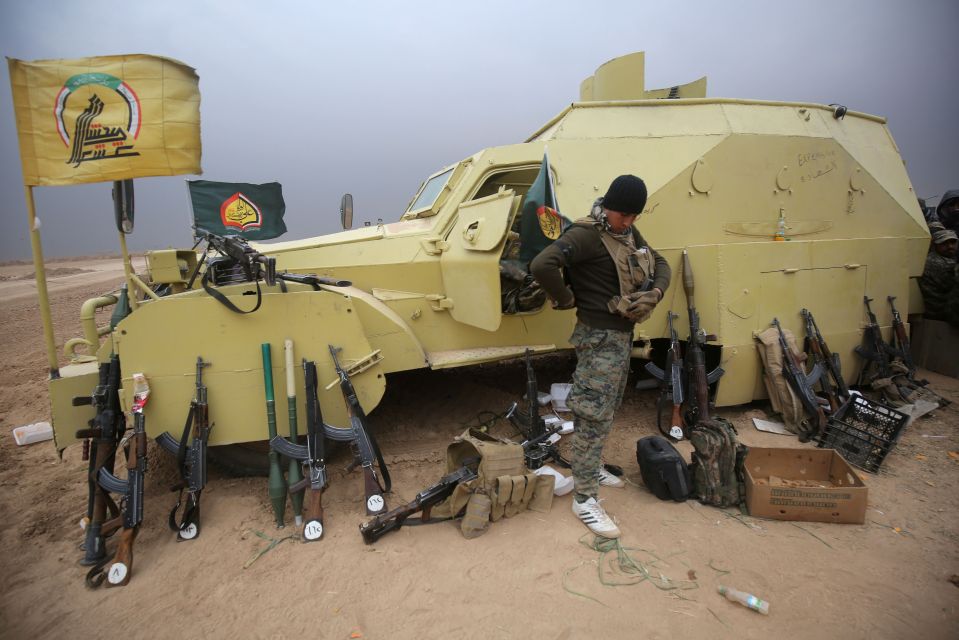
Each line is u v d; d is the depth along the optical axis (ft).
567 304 8.56
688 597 7.69
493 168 13.20
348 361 10.40
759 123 14.51
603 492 10.62
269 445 10.62
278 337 10.14
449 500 9.71
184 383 9.81
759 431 13.51
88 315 11.81
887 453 11.35
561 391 14.29
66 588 8.38
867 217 15.76
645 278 8.64
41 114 8.96
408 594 7.91
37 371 22.48
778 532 9.27
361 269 12.66
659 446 10.44
